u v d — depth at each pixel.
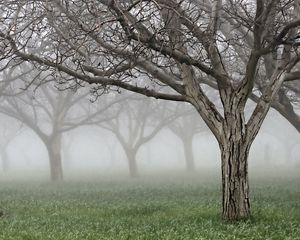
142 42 12.62
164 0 13.93
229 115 13.86
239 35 20.69
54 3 15.30
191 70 14.55
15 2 15.69
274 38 13.12
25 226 13.82
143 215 16.03
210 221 13.43
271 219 13.95
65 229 12.98
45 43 21.30
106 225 13.71
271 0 13.26
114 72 14.48
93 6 12.88
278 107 20.33
